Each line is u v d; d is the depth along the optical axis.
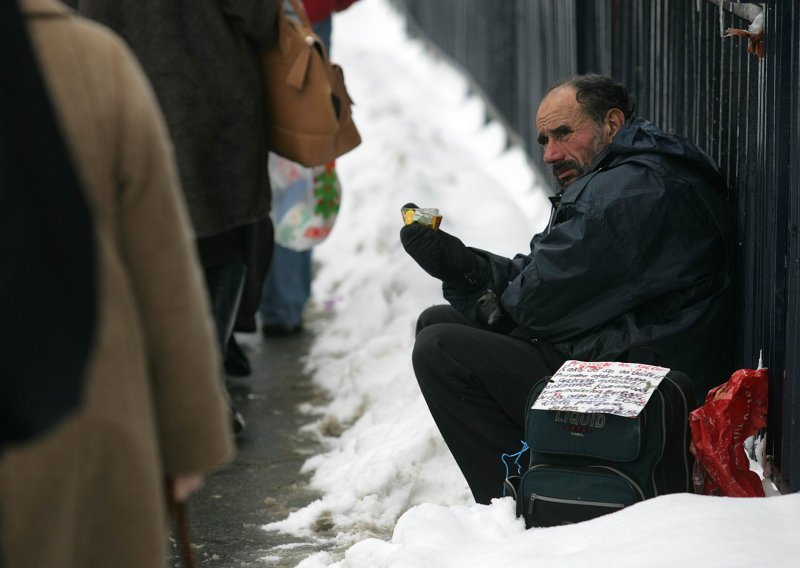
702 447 7.50
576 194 8.48
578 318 8.42
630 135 8.66
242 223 10.20
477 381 8.52
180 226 4.42
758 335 8.34
